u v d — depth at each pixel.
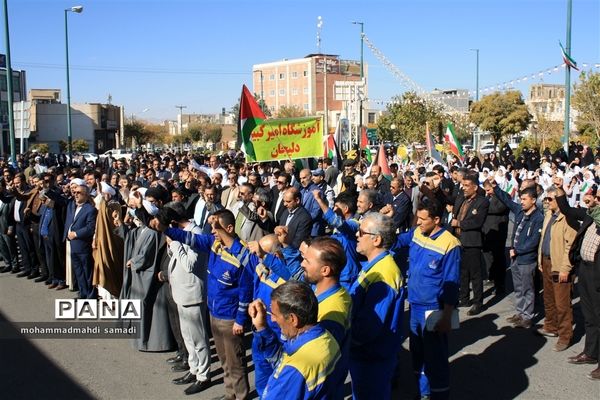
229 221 5.39
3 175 14.00
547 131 39.00
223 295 5.43
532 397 5.69
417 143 35.34
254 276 5.25
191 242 5.62
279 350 3.82
